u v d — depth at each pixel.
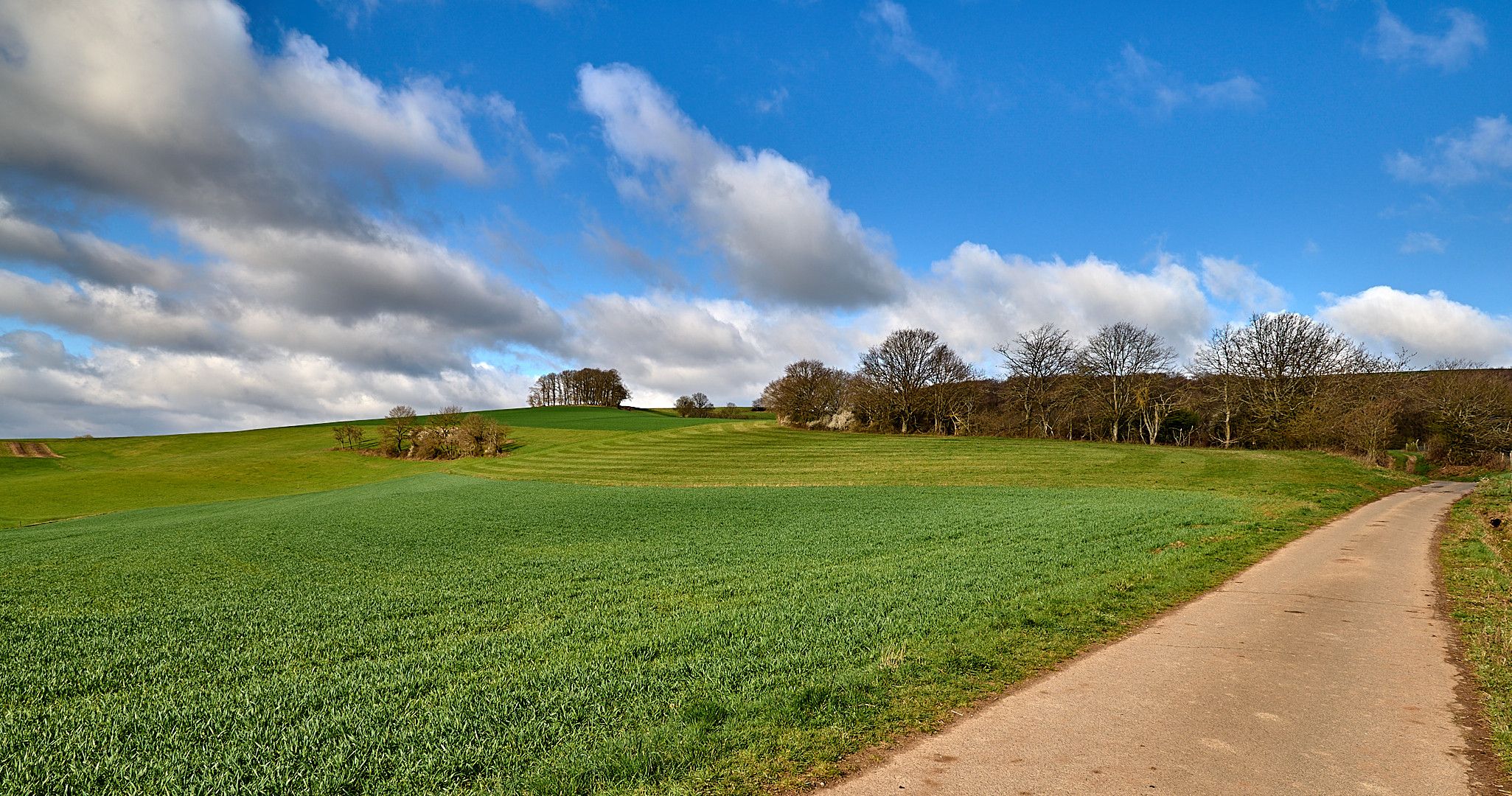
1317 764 6.18
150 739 7.34
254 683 9.45
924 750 6.58
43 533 34.69
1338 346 69.81
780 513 32.34
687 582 16.64
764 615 12.48
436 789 6.04
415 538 26.81
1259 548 19.50
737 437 91.94
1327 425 64.31
